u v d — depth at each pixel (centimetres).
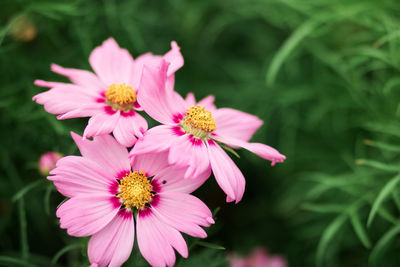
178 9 63
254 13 63
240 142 42
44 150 52
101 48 45
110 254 39
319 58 58
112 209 39
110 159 40
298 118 60
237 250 57
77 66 55
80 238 45
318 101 60
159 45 61
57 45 54
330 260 55
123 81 44
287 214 59
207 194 59
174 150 39
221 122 43
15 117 51
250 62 65
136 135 40
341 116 58
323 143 59
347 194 55
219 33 67
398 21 56
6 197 51
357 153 57
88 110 41
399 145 53
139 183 40
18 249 52
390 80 53
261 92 61
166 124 41
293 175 59
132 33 56
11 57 52
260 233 58
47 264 51
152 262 39
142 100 40
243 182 40
